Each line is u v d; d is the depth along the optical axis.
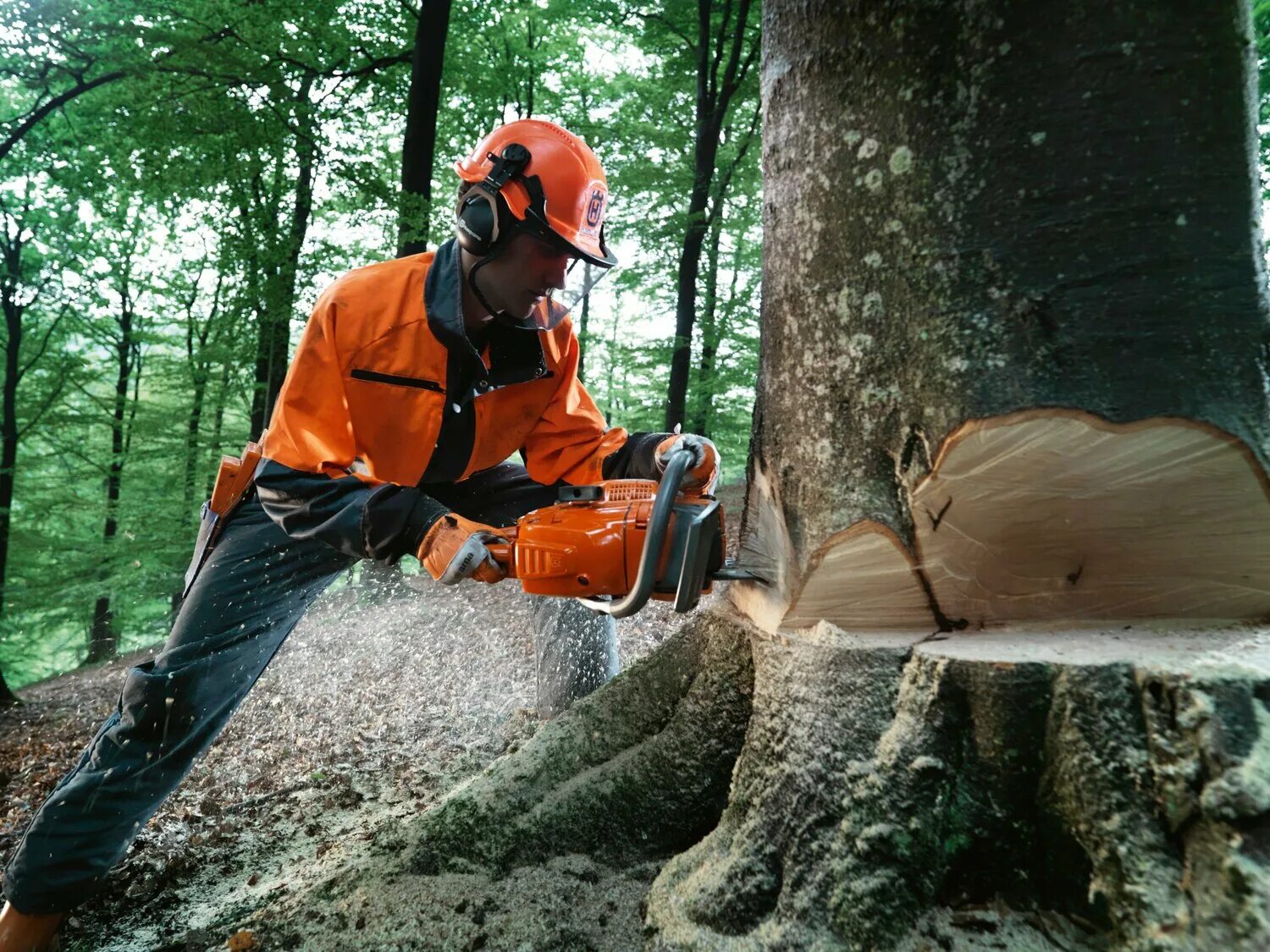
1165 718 1.00
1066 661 1.08
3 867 2.17
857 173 1.31
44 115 8.01
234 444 12.37
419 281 1.78
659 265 12.10
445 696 3.22
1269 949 0.83
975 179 1.21
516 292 1.79
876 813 1.16
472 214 1.72
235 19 8.14
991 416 1.20
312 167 8.01
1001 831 1.12
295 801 2.39
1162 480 1.17
